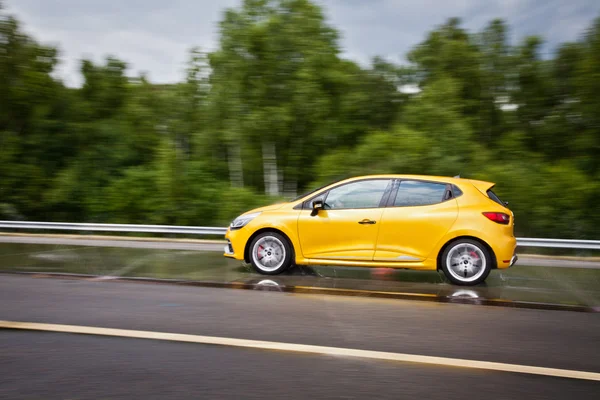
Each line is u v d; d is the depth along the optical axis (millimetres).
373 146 22547
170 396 3545
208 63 26672
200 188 24875
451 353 4520
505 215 7742
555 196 21328
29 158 28422
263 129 25672
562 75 27703
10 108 27844
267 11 26438
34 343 4594
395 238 7801
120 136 30516
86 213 28469
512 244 7715
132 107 31094
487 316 5848
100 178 29078
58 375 3885
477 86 30125
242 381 3816
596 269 9844
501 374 4039
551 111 27891
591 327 5480
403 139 22062
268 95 26297
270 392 3633
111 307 5910
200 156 26781
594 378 3992
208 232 13734
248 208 24297
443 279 8164
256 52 26000
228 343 4652
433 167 21422
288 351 4469
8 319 5355
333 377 3916
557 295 7133
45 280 7512
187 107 27047
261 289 7059
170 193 24641
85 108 31125
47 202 27562
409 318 5676
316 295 6727
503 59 29844
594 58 24047
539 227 21219
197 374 3934
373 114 28469
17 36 27578
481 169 21688
